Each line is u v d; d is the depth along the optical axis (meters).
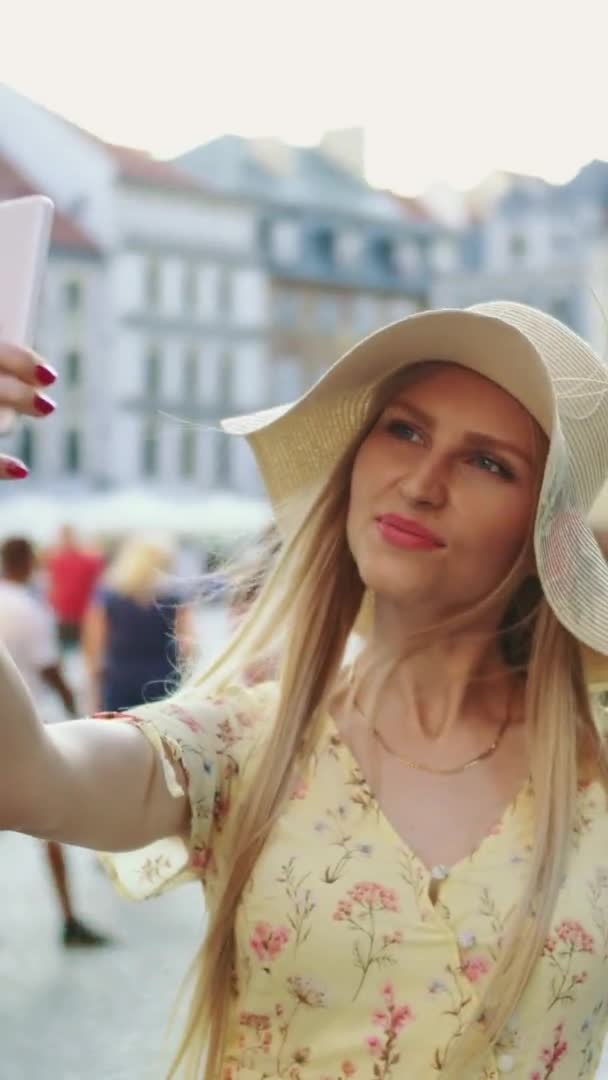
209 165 46.78
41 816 1.35
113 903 5.63
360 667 1.66
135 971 4.67
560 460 1.51
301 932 1.49
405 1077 1.47
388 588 1.57
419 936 1.48
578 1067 1.56
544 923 1.49
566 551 1.59
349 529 1.62
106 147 45.09
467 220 48.59
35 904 5.67
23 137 44.97
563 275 46.06
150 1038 3.98
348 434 1.71
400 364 1.62
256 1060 1.52
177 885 1.59
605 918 1.55
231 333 46.50
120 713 1.52
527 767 1.62
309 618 1.64
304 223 48.06
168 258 45.56
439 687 1.64
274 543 1.83
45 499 42.81
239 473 45.53
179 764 1.48
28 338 1.07
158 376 45.34
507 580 1.60
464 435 1.56
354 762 1.57
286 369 47.72
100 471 44.19
